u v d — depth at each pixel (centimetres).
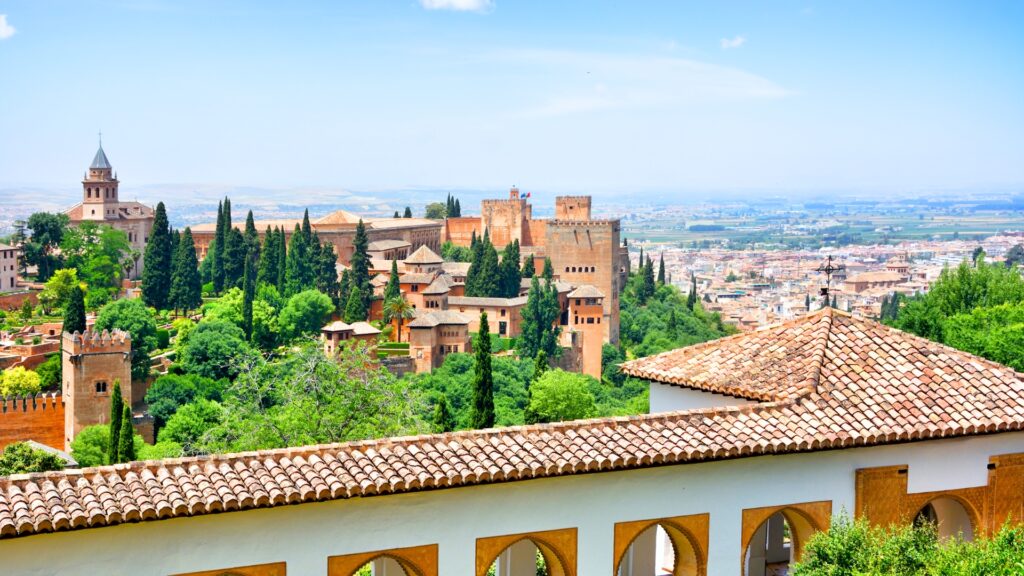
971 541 3375
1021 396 3403
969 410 3303
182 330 15400
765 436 3086
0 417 12575
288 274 18325
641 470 3058
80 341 12544
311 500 2667
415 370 16038
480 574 2919
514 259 19438
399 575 3684
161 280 17888
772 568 3897
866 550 2825
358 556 2797
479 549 2909
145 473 2644
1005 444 3419
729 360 3628
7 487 2530
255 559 2702
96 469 2638
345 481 2700
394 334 17188
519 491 2938
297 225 18900
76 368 12531
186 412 11956
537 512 2959
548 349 17175
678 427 3100
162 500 2547
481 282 18675
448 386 14075
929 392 3362
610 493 3030
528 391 14275
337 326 16262
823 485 3241
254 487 2638
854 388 3347
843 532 2914
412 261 19762
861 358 3497
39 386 14050
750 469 3169
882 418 3225
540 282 19288
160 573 2617
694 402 3669
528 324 17138
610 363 18638
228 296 16288
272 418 5797
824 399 3281
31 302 19338
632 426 3081
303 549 2744
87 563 2552
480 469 2814
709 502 3134
